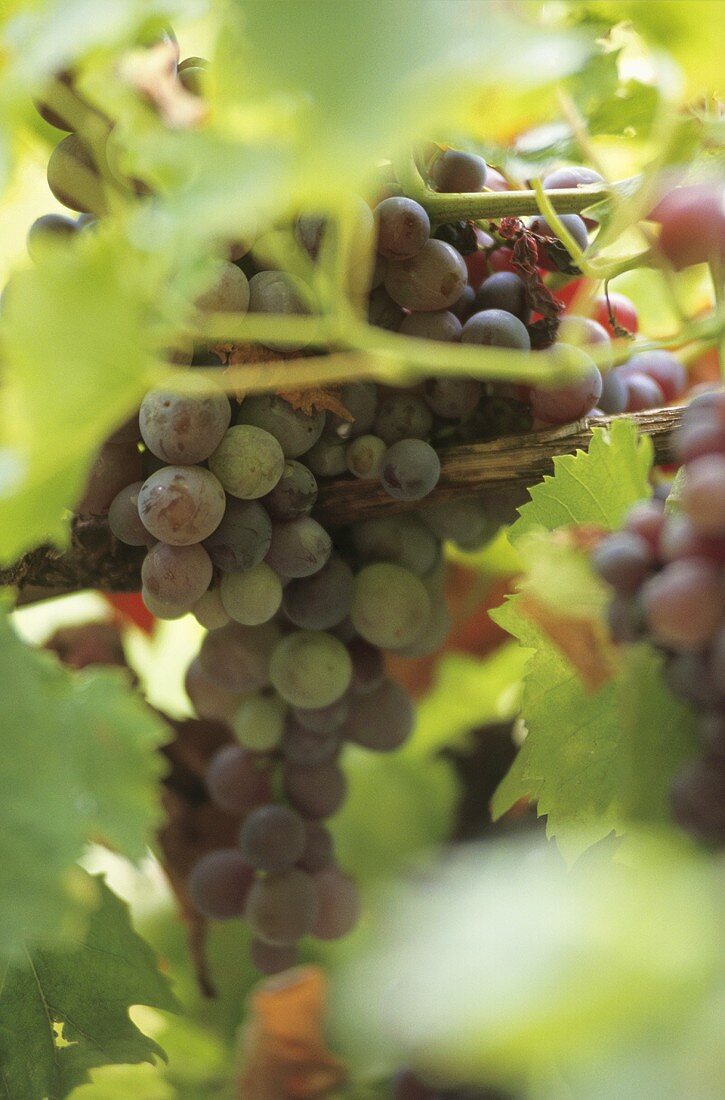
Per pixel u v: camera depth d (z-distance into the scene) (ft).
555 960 0.88
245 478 1.33
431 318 1.38
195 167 1.09
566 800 1.37
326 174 1.03
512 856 1.07
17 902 1.22
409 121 1.03
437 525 1.45
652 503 1.36
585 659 1.32
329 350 1.35
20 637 1.29
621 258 1.39
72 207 1.33
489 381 1.41
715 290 1.36
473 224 1.42
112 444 1.36
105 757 1.27
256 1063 1.40
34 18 1.16
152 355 1.13
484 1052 0.84
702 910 0.94
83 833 1.25
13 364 1.13
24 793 1.25
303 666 1.43
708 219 1.36
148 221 1.11
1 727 1.27
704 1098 0.83
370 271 1.32
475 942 0.91
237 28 1.07
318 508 1.43
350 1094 1.40
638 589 1.18
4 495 1.15
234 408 1.36
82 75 1.19
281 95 1.05
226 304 1.27
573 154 1.38
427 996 0.89
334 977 1.41
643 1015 0.86
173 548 1.34
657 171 1.28
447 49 1.04
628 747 1.26
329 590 1.41
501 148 1.38
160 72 1.23
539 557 1.26
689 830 1.17
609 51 1.32
